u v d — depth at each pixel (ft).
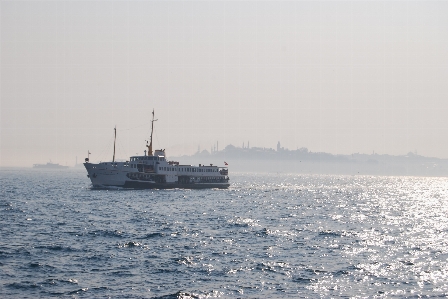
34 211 453.58
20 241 288.92
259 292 195.83
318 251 274.57
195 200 604.49
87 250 264.93
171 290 196.44
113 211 461.37
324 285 205.57
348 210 556.92
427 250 281.54
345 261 249.14
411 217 487.61
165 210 481.05
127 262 239.30
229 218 431.02
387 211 557.74
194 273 221.25
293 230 359.87
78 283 203.21
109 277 212.64
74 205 514.27
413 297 191.42
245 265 237.04
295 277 217.15
